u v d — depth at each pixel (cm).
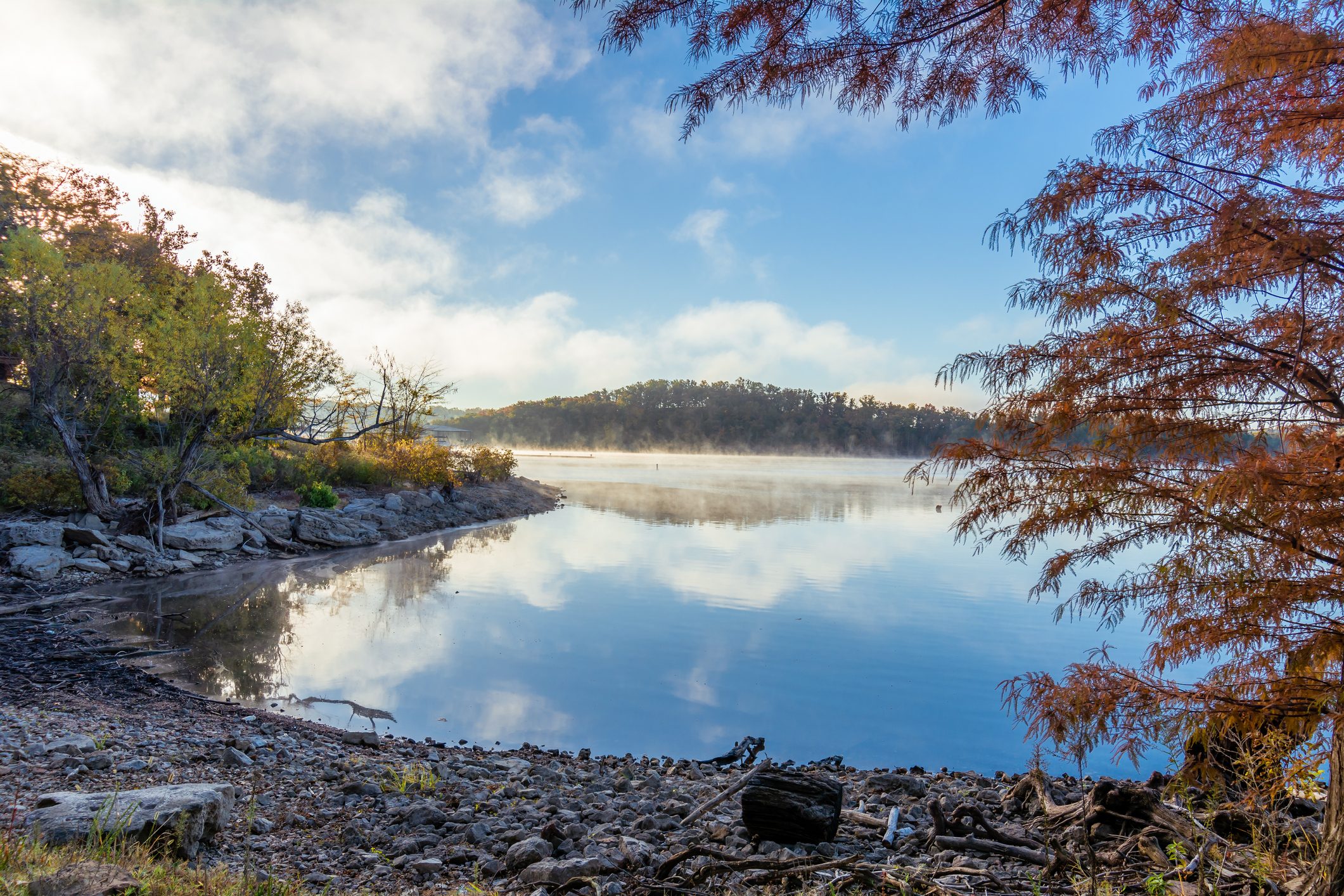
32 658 1177
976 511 363
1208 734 321
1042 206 349
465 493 4400
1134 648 1501
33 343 2023
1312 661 293
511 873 529
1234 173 321
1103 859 507
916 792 755
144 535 2162
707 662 1390
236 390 2153
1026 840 569
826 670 1350
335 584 2012
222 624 1512
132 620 1493
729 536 3400
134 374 2142
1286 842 465
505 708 1117
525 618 1695
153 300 2202
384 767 791
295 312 2314
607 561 2592
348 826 598
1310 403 307
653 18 366
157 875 394
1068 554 356
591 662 1365
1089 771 927
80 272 2056
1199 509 314
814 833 565
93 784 642
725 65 386
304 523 2667
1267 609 298
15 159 3170
